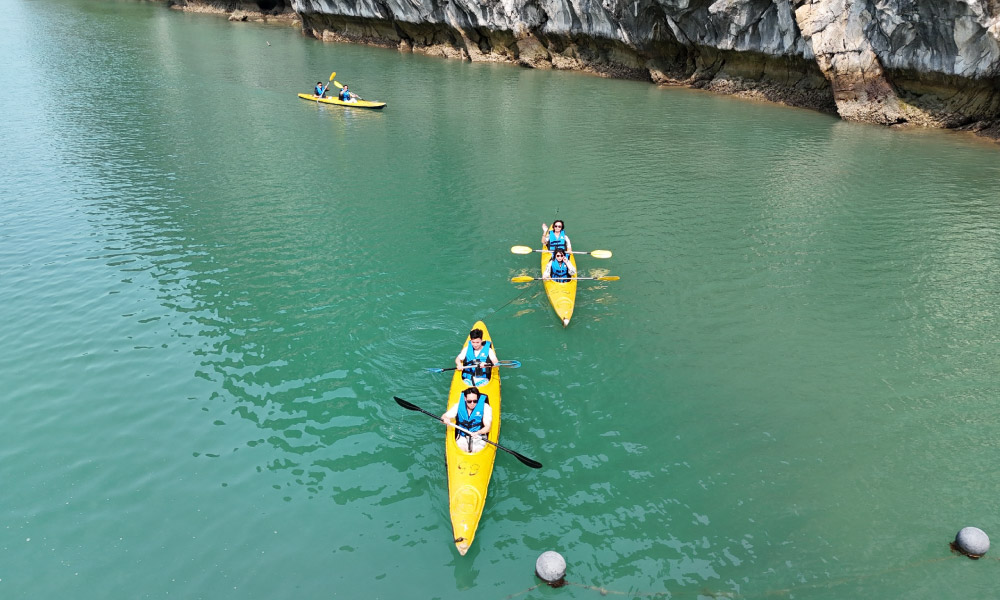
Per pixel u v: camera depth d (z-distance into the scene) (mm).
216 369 11047
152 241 15828
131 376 10820
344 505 8406
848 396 10398
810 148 23094
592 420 9898
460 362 10180
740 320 12461
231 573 7480
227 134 25422
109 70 38219
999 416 9891
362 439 9531
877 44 24875
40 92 31688
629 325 12281
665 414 10039
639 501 8484
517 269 14570
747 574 7492
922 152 22312
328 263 14828
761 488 8680
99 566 7559
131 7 75688
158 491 8578
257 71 39375
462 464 8406
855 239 15773
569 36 40219
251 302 13133
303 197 18828
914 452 9242
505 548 7828
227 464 9039
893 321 12398
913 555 7684
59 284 13648
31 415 9906
